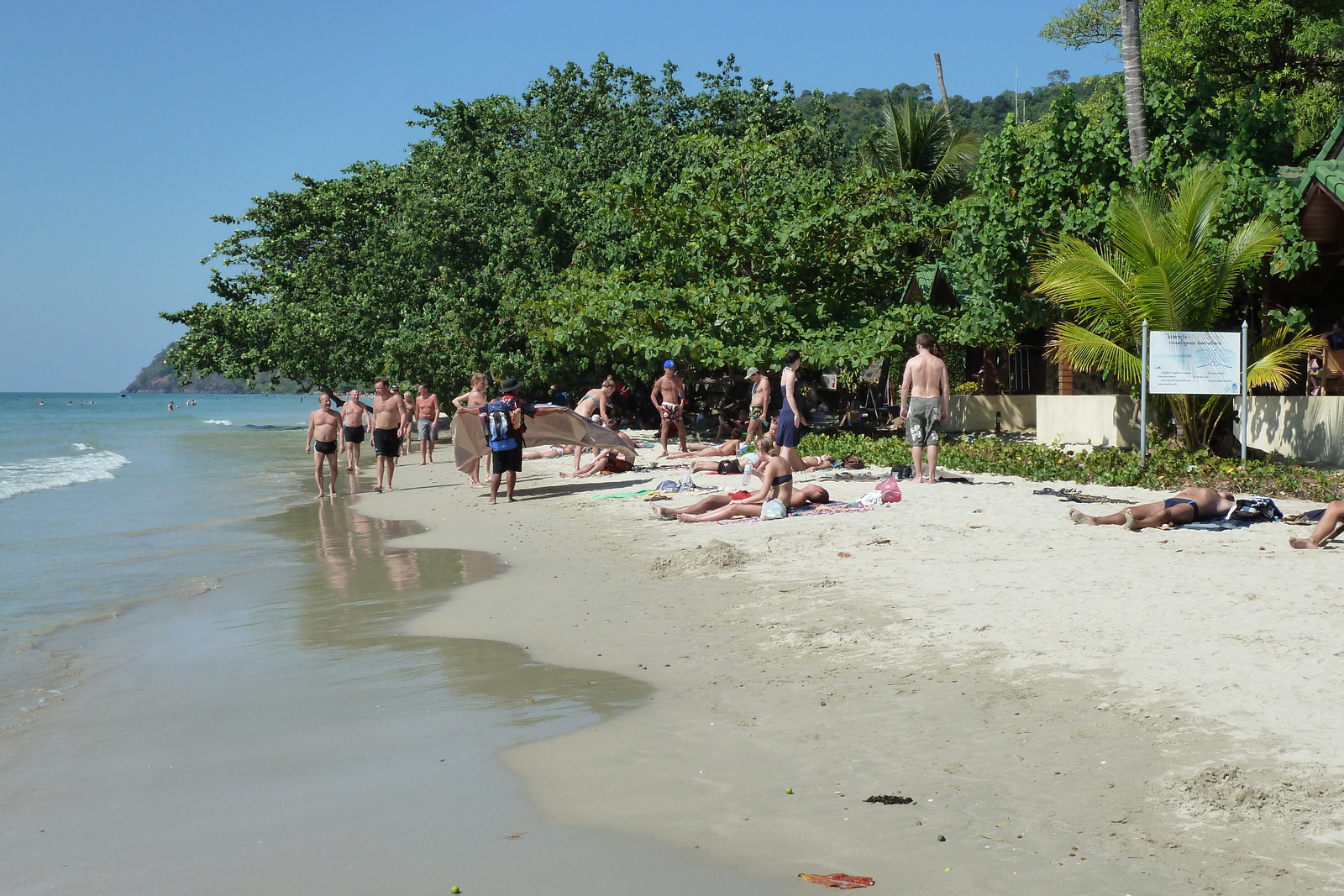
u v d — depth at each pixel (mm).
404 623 8922
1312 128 28938
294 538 14625
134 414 99188
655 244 27234
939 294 27359
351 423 23703
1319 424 16750
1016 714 5543
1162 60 30344
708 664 6992
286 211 51000
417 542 13758
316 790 5078
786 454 15984
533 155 43906
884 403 33969
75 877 4219
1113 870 3855
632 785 4930
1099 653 6449
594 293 27734
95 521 16828
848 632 7426
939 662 6566
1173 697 5582
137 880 4168
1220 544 9617
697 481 17812
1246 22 28547
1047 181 20812
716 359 24234
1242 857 3902
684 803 4684
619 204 26844
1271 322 18156
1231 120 20328
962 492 14109
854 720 5637
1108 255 19250
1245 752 4805
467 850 4305
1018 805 4453
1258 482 13875
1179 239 16562
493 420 17328
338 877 4109
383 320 43375
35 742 6043
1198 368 15164
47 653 8211
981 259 21719
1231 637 6516
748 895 3797
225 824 4707
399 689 6871
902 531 11211
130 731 6184
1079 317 18750
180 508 18766
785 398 16094
